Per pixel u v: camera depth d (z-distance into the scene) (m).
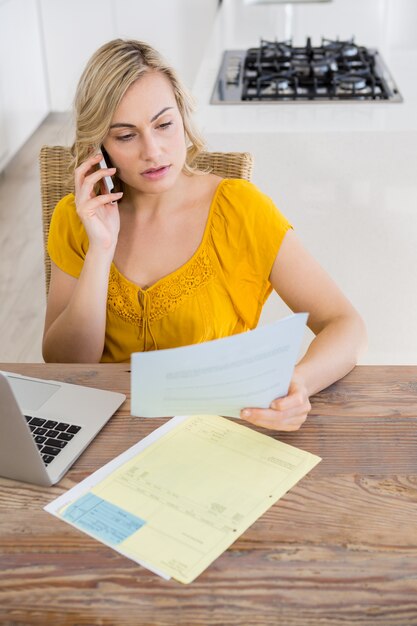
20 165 4.50
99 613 0.82
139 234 1.48
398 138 2.19
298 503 0.96
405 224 2.32
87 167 1.35
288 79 2.64
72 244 1.53
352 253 2.38
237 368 0.95
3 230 3.79
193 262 1.46
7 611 0.83
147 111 1.29
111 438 1.09
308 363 1.20
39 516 0.95
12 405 0.91
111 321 1.50
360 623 0.80
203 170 1.65
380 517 0.93
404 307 2.44
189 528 0.92
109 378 1.24
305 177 2.27
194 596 0.83
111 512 0.95
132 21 4.88
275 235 1.45
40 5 4.77
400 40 4.00
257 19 3.53
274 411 1.04
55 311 1.55
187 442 1.07
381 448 1.05
